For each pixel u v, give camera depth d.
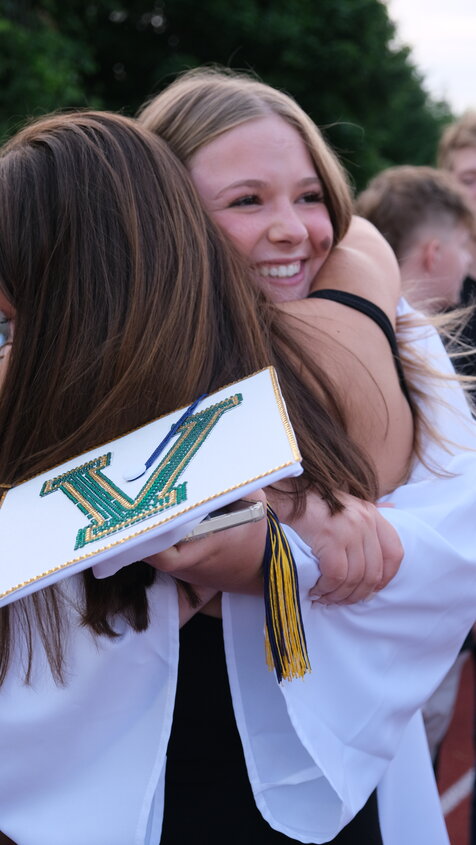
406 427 1.45
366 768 1.32
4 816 1.27
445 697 2.45
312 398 1.31
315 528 1.23
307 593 1.25
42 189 1.23
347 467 1.29
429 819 1.62
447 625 1.38
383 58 10.71
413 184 2.75
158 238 1.23
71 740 1.24
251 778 1.29
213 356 1.24
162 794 1.27
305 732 1.23
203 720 1.31
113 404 1.18
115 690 1.23
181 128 1.46
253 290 1.35
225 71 1.86
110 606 1.20
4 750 1.24
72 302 1.20
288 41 9.71
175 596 1.23
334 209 1.54
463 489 1.42
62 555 1.00
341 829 1.35
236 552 1.13
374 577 1.25
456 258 2.72
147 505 1.01
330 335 1.38
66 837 1.23
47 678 1.22
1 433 1.23
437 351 1.58
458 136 3.48
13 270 1.22
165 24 9.55
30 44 6.86
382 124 12.14
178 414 1.17
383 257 1.61
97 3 9.08
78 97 7.00
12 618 1.22
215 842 1.30
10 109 6.55
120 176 1.24
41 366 1.21
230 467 1.01
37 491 1.14
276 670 1.14
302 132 1.49
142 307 1.20
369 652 1.33
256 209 1.45
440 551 1.32
